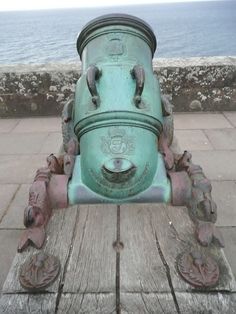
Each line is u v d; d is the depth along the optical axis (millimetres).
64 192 1402
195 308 1096
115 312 1087
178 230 1422
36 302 1123
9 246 1946
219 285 1158
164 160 1533
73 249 1335
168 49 109125
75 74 3580
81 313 1089
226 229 2010
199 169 1474
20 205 2291
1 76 3600
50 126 3541
